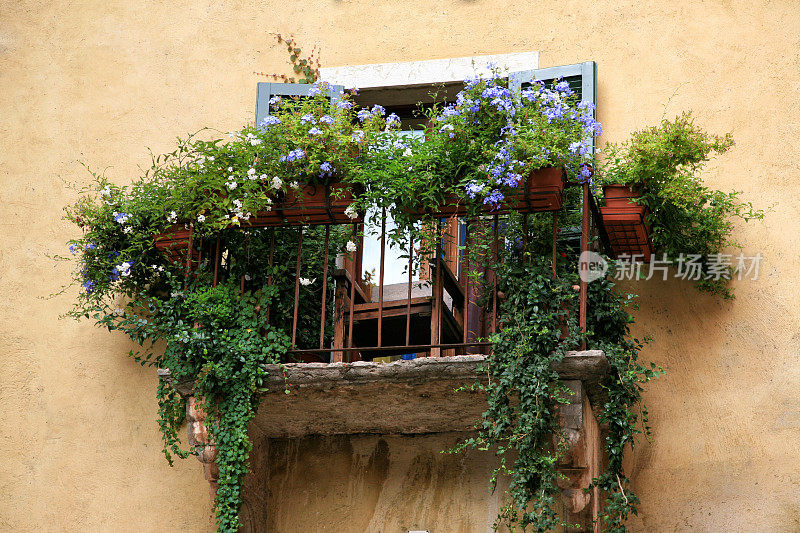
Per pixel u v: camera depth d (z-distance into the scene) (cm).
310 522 675
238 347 618
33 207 779
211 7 813
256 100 777
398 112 798
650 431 655
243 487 642
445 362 596
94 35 818
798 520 620
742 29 723
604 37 746
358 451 685
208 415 617
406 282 776
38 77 812
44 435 724
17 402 734
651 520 639
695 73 723
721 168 696
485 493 660
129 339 736
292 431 684
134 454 711
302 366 612
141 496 702
